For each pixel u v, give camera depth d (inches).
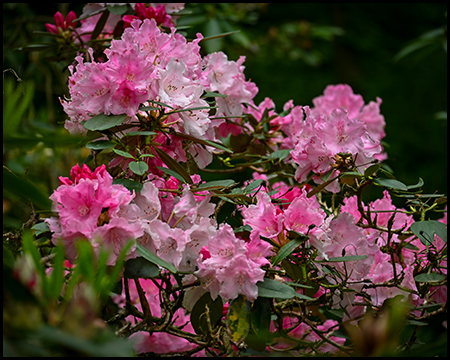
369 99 251.4
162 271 89.7
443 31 135.5
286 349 91.9
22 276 81.0
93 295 80.2
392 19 274.7
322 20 263.6
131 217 86.7
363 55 264.1
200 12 131.0
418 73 260.4
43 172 118.2
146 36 91.4
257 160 105.8
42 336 78.4
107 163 94.3
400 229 93.9
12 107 83.7
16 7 139.6
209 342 88.8
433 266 93.0
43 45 105.8
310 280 90.7
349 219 91.6
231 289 87.1
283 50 200.5
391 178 93.5
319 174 94.0
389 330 79.0
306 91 246.2
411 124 247.8
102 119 89.0
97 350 78.3
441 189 221.0
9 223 96.9
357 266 91.7
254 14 167.9
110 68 88.7
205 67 98.5
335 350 95.3
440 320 100.2
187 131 91.4
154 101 89.7
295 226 89.9
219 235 87.5
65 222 85.6
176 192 90.4
